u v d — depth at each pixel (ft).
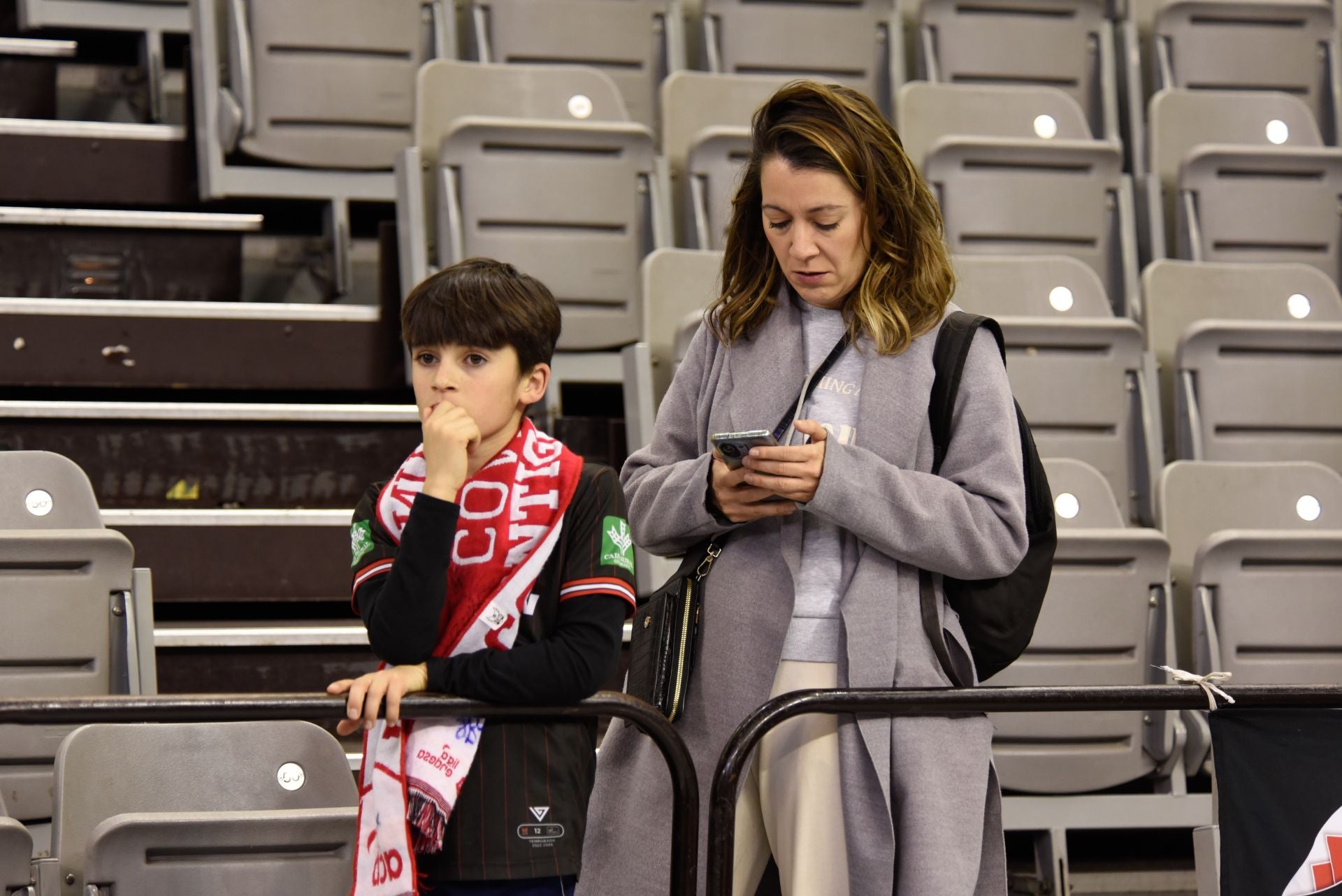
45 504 32.30
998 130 52.08
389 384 43.80
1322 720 21.49
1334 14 59.21
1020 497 20.26
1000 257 44.47
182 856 23.73
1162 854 38.47
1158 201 51.88
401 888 17.53
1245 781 21.26
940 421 20.89
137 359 41.47
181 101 54.95
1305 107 54.75
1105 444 41.22
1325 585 35.76
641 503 21.72
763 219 21.39
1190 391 42.45
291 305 42.98
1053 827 35.24
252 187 48.11
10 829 22.40
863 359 21.33
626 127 44.42
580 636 18.28
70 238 45.19
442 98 47.19
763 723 19.19
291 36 48.37
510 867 18.11
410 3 49.55
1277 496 39.83
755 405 21.43
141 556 36.42
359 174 49.06
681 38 55.36
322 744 27.91
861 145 20.72
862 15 55.88
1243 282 46.73
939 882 19.19
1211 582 35.55
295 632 35.01
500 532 18.72
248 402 43.32
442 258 43.34
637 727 20.15
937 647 20.36
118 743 26.63
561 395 46.26
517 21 53.01
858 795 19.86
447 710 17.87
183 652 34.35
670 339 41.32
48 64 52.06
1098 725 34.65
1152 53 58.75
